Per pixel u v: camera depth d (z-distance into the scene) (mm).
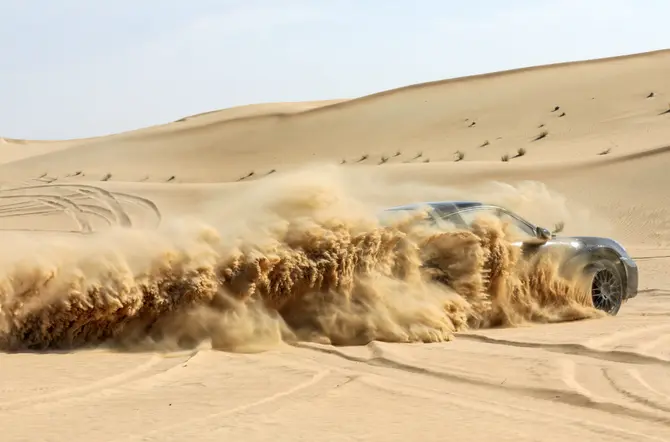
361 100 93250
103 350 8906
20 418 5996
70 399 6602
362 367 8094
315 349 9172
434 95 90188
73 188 55000
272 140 85812
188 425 5816
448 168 49531
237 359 8500
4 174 82562
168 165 81312
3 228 41438
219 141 87625
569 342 9430
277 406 6418
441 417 6109
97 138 115000
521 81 88812
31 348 8922
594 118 71500
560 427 5840
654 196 38438
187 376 7586
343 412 6234
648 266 20984
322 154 78688
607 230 34219
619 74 82812
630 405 6430
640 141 60844
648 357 8344
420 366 8039
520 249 11828
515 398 6762
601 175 42812
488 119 78375
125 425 5809
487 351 9008
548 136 69062
